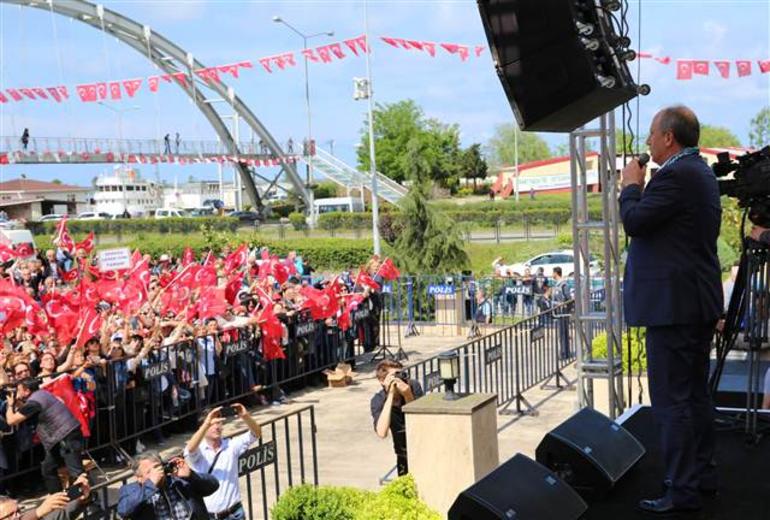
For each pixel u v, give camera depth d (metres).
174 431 13.88
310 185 74.06
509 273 28.22
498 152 124.31
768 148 4.88
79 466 10.51
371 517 6.07
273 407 15.34
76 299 14.82
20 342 13.09
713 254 4.33
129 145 61.34
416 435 6.70
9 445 10.88
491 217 55.84
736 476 4.73
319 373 17.30
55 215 79.31
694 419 4.38
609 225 8.90
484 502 3.99
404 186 78.75
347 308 17.53
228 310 16.17
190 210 85.50
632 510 4.39
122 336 13.41
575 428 4.90
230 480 7.68
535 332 15.49
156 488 6.70
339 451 12.45
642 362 10.66
